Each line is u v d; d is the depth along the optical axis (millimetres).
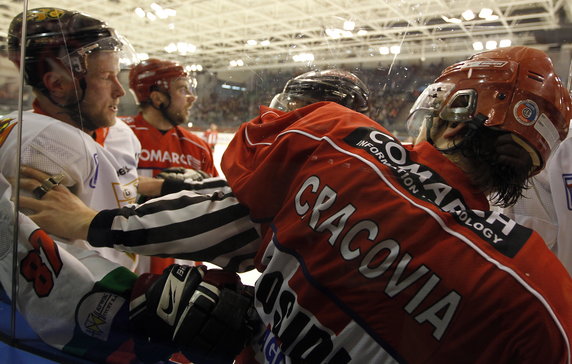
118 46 691
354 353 391
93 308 543
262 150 495
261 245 484
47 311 559
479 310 354
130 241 505
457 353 360
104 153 756
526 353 348
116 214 523
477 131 473
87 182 674
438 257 369
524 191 899
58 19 592
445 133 495
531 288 352
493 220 405
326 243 404
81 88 639
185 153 1386
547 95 483
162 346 537
